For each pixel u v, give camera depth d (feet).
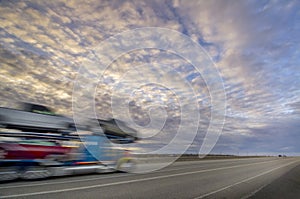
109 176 28.50
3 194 15.44
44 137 23.76
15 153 20.98
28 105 22.66
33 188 17.99
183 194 18.69
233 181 29.50
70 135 26.55
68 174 25.93
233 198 18.31
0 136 20.21
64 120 25.76
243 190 22.47
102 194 16.94
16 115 21.13
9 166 20.74
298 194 22.41
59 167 25.05
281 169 59.31
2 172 20.01
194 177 31.65
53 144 24.70
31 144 22.49
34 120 22.50
